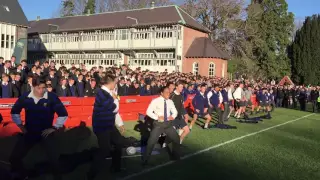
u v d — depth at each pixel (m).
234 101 15.95
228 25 45.88
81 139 8.56
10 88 10.20
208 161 7.04
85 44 46.31
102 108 5.35
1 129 8.46
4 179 5.03
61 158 6.57
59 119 5.05
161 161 6.85
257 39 46.88
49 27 51.09
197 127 12.12
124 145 7.77
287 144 9.50
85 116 10.83
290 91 26.39
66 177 5.47
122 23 43.38
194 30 41.50
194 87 16.83
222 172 6.27
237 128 12.35
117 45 43.12
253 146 8.92
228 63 45.56
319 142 10.08
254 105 19.47
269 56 47.72
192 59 39.59
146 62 41.12
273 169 6.70
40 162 6.08
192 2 47.31
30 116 4.84
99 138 5.37
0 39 33.09
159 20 40.34
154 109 6.74
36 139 4.90
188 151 7.87
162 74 20.80
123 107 12.54
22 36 35.62
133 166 6.39
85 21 48.44
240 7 46.06
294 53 49.69
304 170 6.74
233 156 7.62
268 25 49.38
